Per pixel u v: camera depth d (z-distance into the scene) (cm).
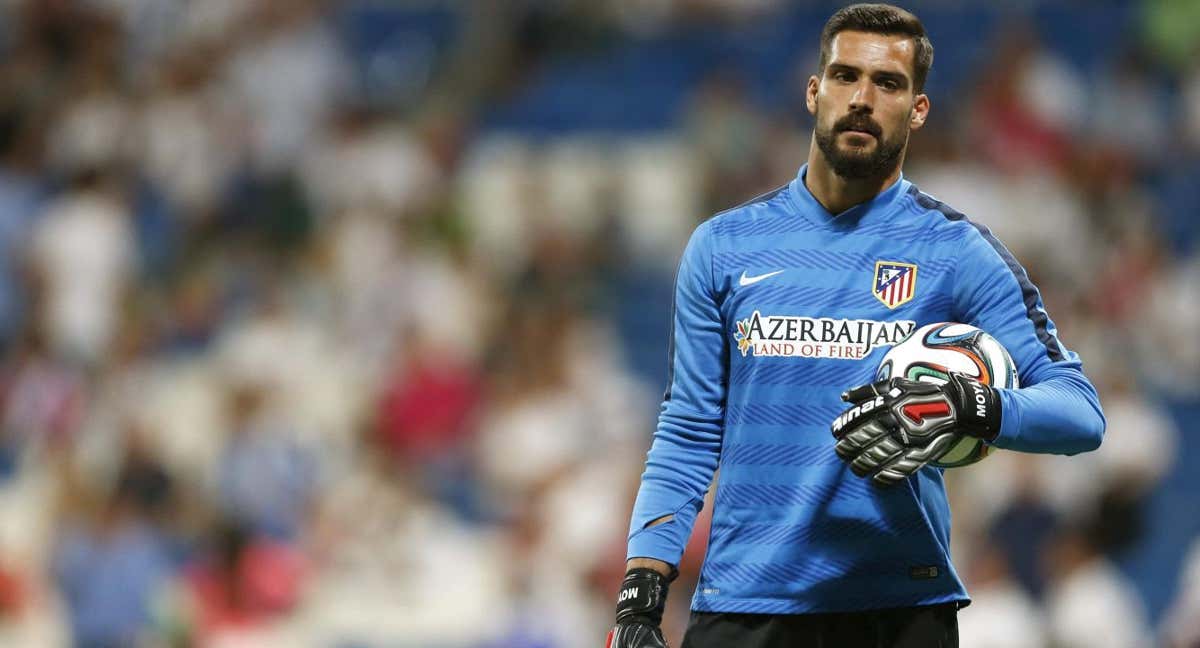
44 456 4056
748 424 1326
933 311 1304
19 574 3372
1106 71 5078
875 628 1309
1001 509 3222
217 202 4938
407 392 3972
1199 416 3816
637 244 4672
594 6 5678
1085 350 3756
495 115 5294
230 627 3173
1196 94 4788
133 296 4600
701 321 1360
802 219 1341
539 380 3794
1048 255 4216
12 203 4669
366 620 3312
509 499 3641
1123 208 4416
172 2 5506
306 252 4688
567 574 3142
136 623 3269
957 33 5231
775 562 1310
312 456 3834
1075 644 2961
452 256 4506
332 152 4931
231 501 3675
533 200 4762
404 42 5756
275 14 5338
